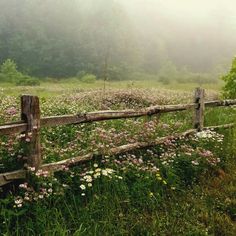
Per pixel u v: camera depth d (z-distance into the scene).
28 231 4.05
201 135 7.28
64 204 4.57
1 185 4.29
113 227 4.44
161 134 6.97
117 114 5.76
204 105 8.04
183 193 5.50
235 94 13.47
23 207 4.26
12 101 9.62
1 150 4.97
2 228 4.01
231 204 5.34
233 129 8.61
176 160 6.06
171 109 7.04
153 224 4.61
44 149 5.30
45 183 4.47
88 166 5.30
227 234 4.63
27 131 4.52
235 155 7.21
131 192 5.07
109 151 5.46
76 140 6.06
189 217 4.91
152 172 5.52
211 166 6.47
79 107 10.39
